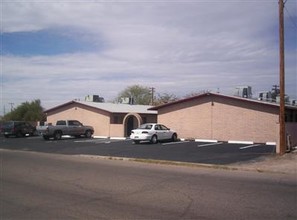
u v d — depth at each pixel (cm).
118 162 2127
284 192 1177
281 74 2255
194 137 3659
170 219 873
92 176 1548
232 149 2683
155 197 1115
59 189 1255
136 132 3334
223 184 1333
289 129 3069
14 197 1127
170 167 1881
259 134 3288
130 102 5928
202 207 984
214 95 3534
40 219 882
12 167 1869
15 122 4709
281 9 2258
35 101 7206
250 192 1179
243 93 4016
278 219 867
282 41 2253
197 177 1512
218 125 3516
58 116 5091
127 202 1052
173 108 3809
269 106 3238
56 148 3098
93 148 3014
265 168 1767
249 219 868
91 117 4650
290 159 2062
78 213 932
